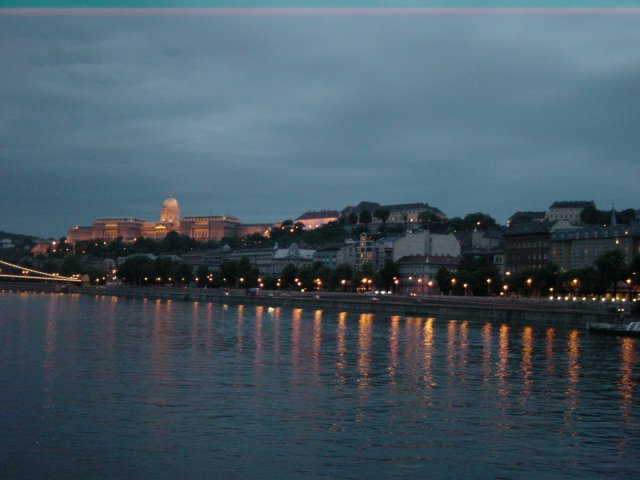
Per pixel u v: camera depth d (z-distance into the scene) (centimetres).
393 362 10944
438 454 5934
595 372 10262
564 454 6012
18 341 12925
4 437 6203
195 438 6244
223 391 8181
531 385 9050
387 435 6438
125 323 18438
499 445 6219
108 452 5853
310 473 5450
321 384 8794
